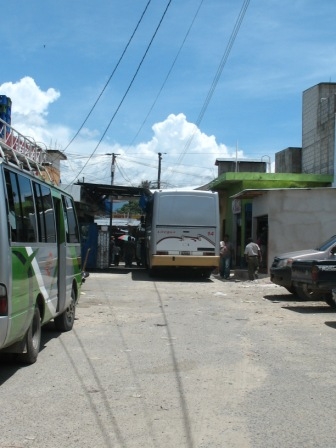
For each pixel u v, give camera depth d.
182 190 21.78
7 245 6.12
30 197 7.42
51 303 8.49
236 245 29.45
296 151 33.56
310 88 31.66
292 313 12.64
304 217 21.69
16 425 5.20
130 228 43.44
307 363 7.77
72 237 10.57
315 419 5.41
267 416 5.50
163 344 9.09
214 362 7.82
